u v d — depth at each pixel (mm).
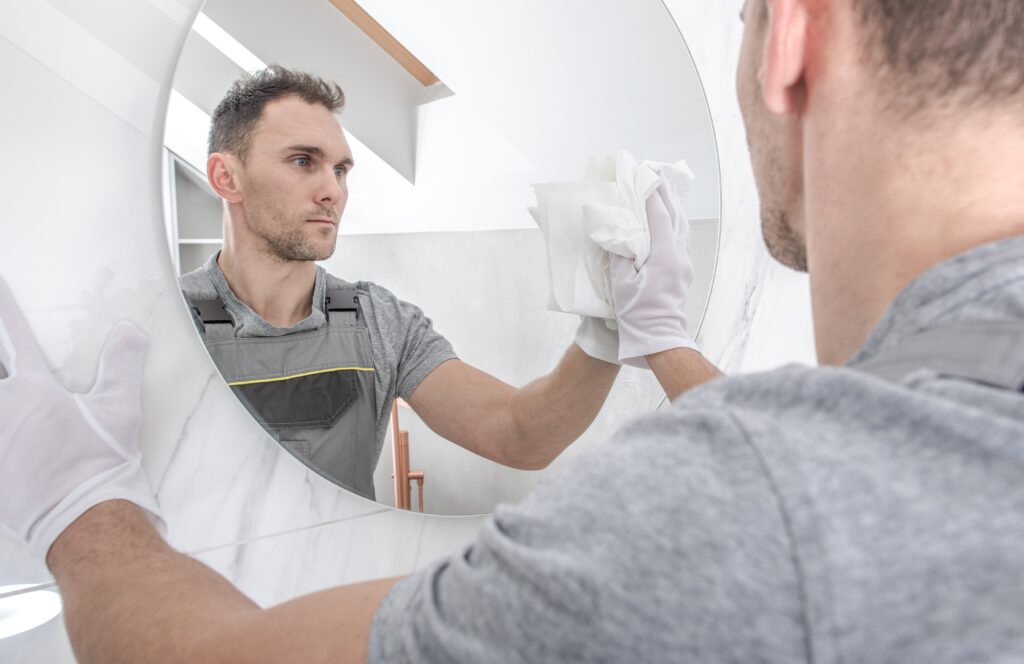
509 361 929
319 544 858
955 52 339
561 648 276
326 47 770
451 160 862
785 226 463
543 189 928
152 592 505
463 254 884
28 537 630
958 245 347
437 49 839
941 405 276
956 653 226
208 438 778
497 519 332
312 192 778
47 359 687
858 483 266
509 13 886
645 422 343
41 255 681
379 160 815
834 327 404
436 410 891
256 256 760
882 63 362
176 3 714
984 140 342
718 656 253
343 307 816
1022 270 311
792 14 396
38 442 632
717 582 260
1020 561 234
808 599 248
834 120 385
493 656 290
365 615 376
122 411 696
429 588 338
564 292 949
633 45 976
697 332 1058
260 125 746
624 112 974
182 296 730
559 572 278
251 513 811
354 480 850
